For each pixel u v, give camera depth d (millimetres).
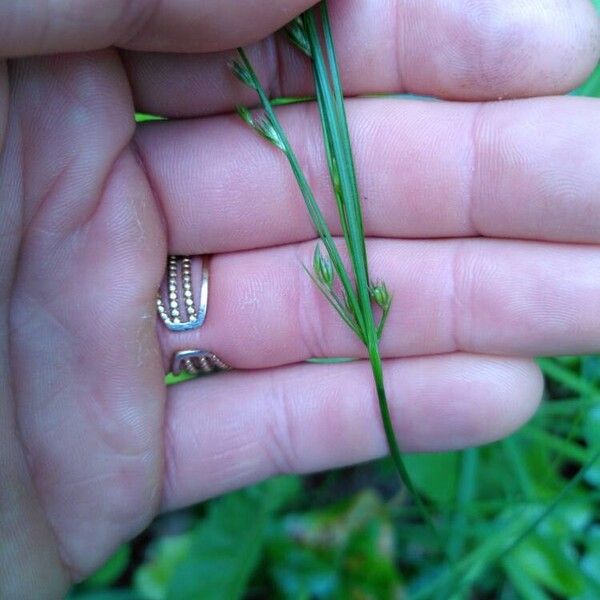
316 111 90
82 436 91
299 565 121
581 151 83
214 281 97
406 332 95
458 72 86
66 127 79
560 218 86
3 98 73
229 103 89
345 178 84
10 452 87
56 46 69
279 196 92
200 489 103
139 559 125
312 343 98
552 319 90
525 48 83
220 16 72
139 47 75
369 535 121
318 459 102
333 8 84
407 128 88
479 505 116
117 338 88
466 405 96
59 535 95
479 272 91
